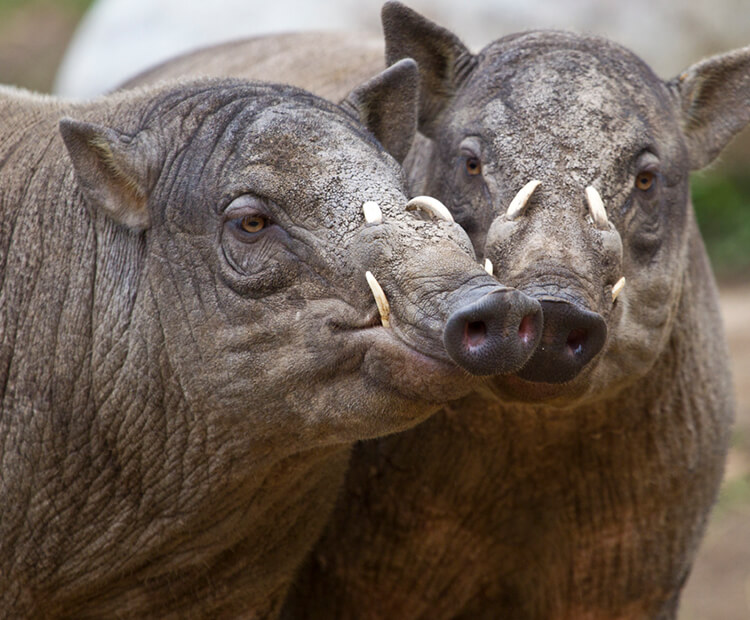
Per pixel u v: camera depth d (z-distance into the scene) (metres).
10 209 17.36
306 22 48.50
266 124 15.79
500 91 18.42
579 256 16.19
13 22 73.81
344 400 15.05
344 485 21.69
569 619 22.22
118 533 17.02
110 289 16.45
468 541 21.67
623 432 20.20
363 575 22.23
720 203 58.47
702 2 56.06
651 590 21.98
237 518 17.11
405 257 14.27
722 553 33.50
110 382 16.42
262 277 15.34
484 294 13.17
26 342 16.80
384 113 17.84
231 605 18.20
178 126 16.33
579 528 21.20
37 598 17.47
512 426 19.89
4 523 17.03
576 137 17.50
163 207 16.02
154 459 16.58
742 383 41.25
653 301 18.28
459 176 18.50
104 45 50.44
